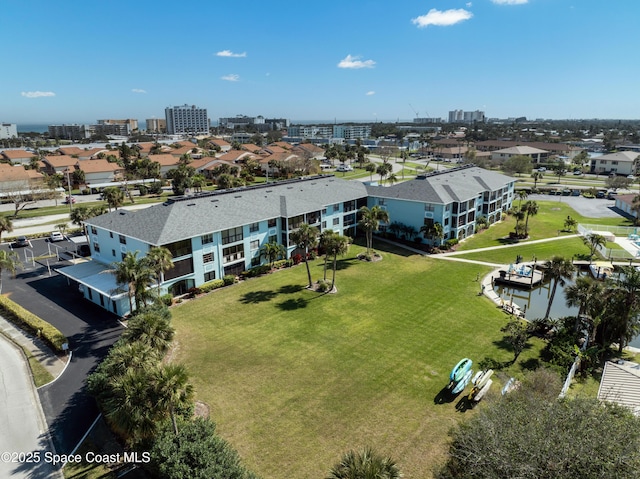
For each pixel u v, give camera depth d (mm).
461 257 69062
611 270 62406
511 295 55281
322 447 27938
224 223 56125
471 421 24406
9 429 29672
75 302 50906
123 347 28672
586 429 20125
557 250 72250
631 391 32250
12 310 46688
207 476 22109
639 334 42406
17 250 71750
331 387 34531
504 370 37000
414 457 27016
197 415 30594
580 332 42188
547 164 181375
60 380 35344
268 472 25875
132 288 42000
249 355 39281
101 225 55719
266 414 31188
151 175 150875
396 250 72625
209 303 50688
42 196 111812
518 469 18734
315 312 48281
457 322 46156
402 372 36688
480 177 91438
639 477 17922
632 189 131625
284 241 64812
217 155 195750
